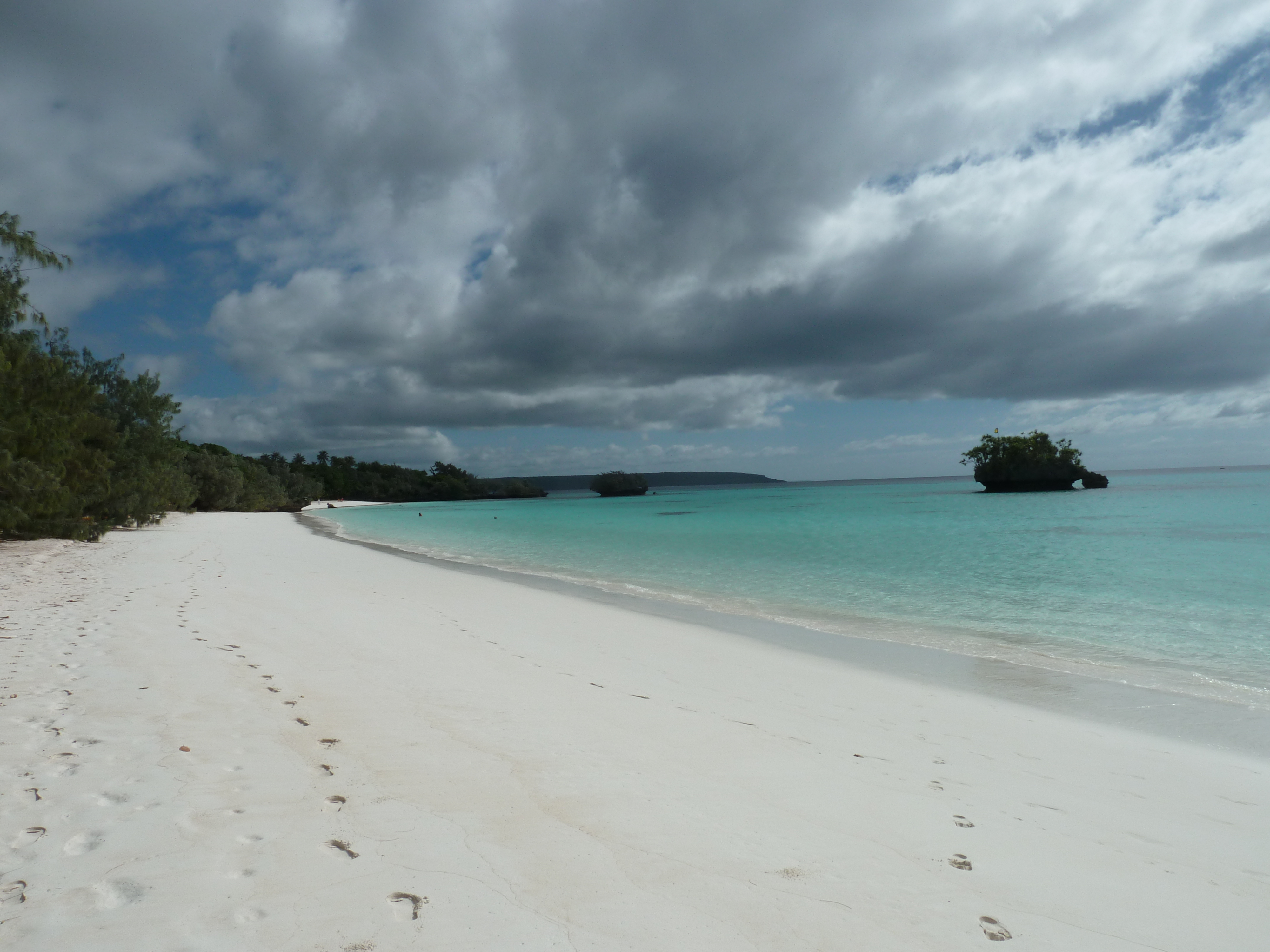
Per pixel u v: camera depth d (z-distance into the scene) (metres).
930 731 5.55
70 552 18.67
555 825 3.38
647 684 6.64
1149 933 2.73
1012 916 2.80
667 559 21.41
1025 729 5.72
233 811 3.36
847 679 7.30
